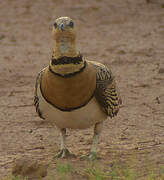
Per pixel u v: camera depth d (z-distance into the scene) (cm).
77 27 3441
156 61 2405
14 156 1262
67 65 1032
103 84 1115
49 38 3128
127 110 1683
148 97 1834
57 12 3856
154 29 3275
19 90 1989
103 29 3359
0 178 1092
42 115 1165
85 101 1076
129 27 3388
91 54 2620
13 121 1595
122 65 2362
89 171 1091
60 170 1080
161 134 1419
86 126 1146
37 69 2330
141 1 4144
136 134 1427
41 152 1292
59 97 1062
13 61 2500
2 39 3105
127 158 1201
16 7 4025
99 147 1308
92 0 4206
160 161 1165
